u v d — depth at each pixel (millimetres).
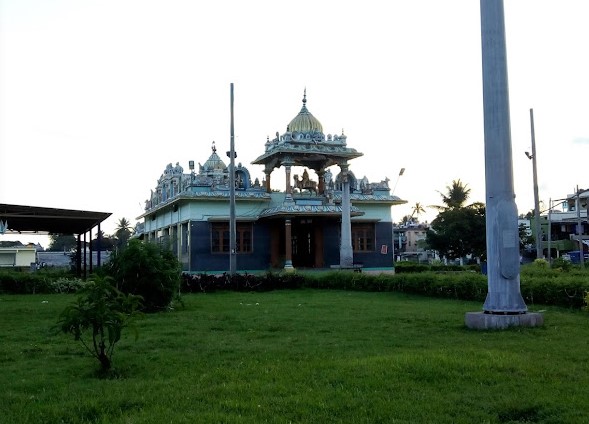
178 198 33469
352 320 12578
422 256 85750
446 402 5926
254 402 5957
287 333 10836
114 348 9297
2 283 21188
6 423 5445
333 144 35031
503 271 11344
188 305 16781
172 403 6004
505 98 11586
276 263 34969
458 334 10398
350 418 5488
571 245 60688
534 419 5543
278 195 35688
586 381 6719
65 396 6383
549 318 12398
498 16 11664
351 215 34125
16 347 9469
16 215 24078
